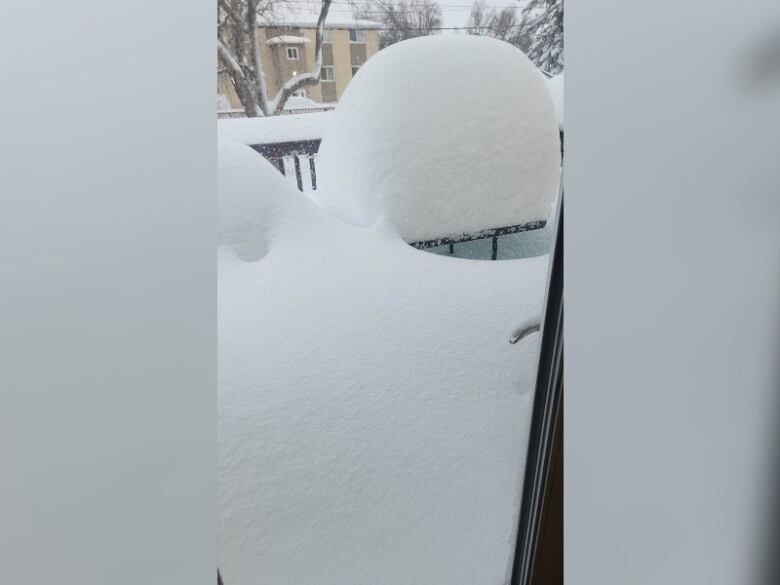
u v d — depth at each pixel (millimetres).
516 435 1721
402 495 1579
